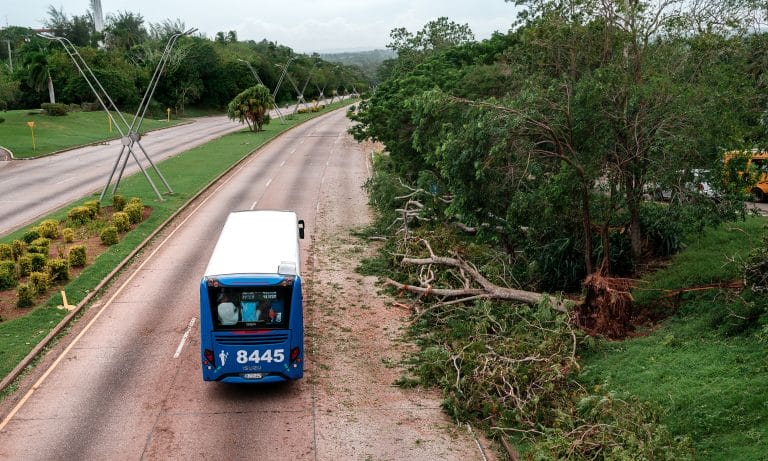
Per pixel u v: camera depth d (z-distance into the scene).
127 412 14.54
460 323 18.89
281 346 14.97
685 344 15.89
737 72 19.77
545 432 13.09
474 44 43.59
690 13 19.95
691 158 17.84
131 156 57.16
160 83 111.56
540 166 18.50
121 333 18.86
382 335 19.39
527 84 20.41
